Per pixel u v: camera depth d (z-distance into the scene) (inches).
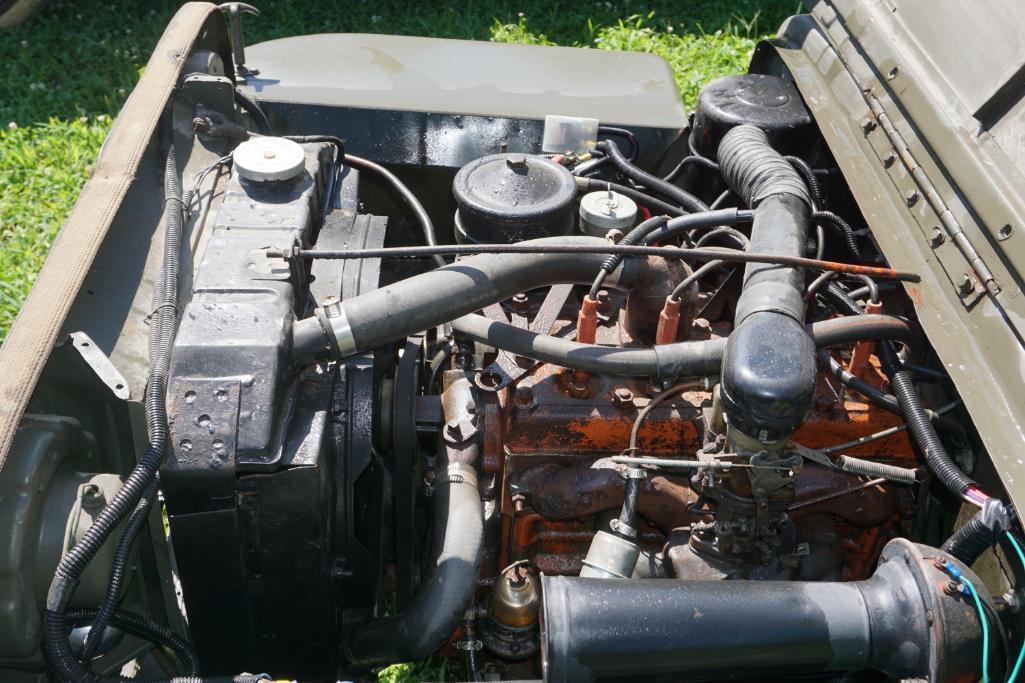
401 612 104.3
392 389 106.7
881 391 107.3
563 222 120.5
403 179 145.6
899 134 117.7
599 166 137.6
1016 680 84.5
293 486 88.4
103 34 266.7
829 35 144.1
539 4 284.5
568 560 112.0
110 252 100.6
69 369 93.2
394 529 111.9
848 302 116.7
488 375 108.7
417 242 150.2
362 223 113.3
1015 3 109.6
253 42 259.4
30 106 230.5
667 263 112.3
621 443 108.2
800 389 86.9
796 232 105.9
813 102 135.7
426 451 117.0
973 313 95.3
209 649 96.9
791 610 83.9
